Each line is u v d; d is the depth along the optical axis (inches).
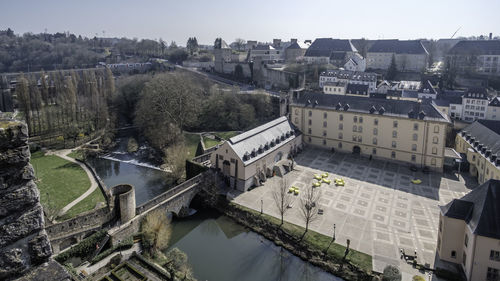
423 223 2474.2
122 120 5423.2
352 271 2009.1
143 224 2294.5
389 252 2138.3
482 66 6648.6
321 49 7519.7
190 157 3868.1
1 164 423.2
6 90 5575.8
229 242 2368.4
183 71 7657.5
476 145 3307.1
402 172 3412.9
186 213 2679.6
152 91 4520.2
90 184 3061.0
